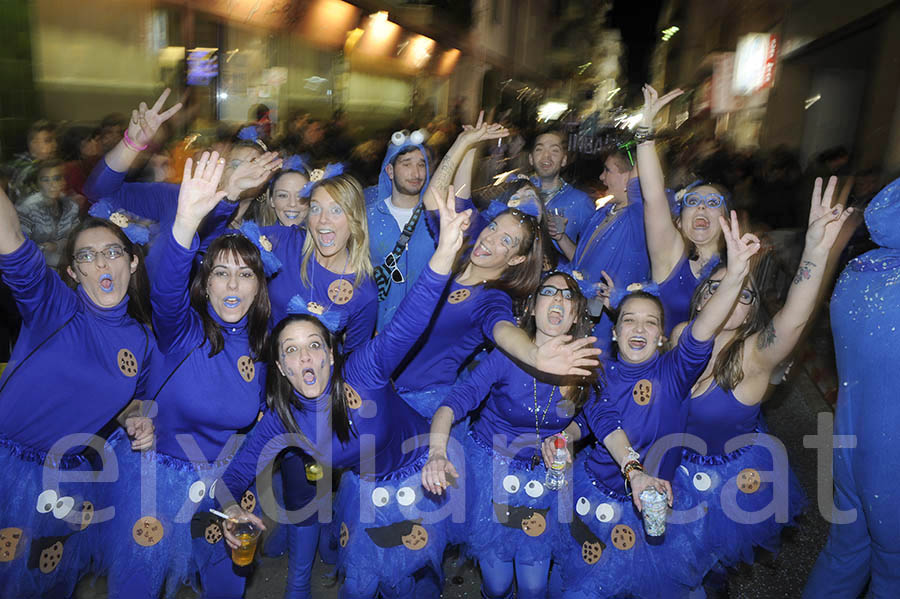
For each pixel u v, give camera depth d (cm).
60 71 846
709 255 436
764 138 1683
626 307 333
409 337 305
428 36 1733
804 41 1442
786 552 427
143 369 326
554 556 347
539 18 2848
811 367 686
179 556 327
